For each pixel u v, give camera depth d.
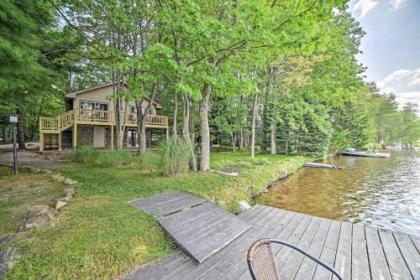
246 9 5.07
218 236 3.25
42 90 6.50
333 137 19.06
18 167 7.54
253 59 5.95
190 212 3.78
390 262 2.89
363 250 3.19
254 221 4.19
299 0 4.96
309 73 13.63
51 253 2.37
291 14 5.06
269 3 6.11
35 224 2.95
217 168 8.38
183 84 5.12
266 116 15.83
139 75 5.97
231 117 16.94
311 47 5.14
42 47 6.31
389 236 3.64
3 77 3.60
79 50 8.32
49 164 8.43
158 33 6.95
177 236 3.02
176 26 4.89
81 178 5.75
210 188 5.36
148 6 6.69
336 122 20.55
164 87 11.88
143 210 3.59
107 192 4.49
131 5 6.79
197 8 4.70
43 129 13.41
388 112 33.66
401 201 6.74
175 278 2.40
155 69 5.70
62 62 7.34
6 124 15.91
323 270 2.67
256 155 14.27
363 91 22.61
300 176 10.43
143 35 8.23
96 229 2.88
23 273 2.12
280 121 14.76
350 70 15.24
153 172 6.74
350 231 3.81
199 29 4.62
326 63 13.93
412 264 2.85
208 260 2.74
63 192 4.61
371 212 5.82
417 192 7.77
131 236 2.86
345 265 2.80
